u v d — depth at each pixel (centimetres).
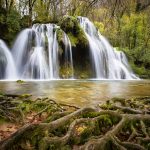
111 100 649
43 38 2372
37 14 2898
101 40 2736
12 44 2308
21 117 552
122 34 3262
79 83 1670
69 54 2372
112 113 416
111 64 2631
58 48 2317
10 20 2342
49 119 424
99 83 1717
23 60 2314
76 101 842
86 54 2450
